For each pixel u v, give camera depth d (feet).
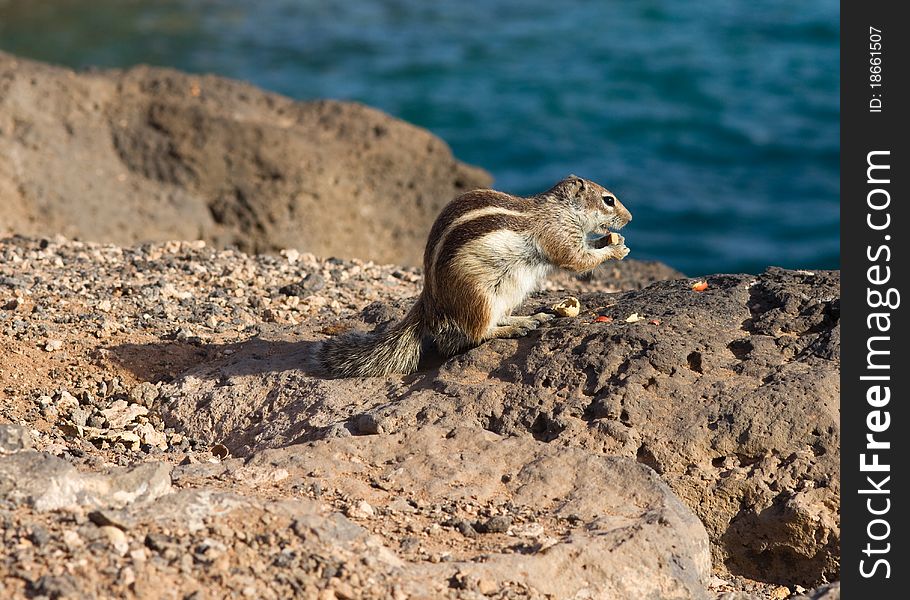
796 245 182.39
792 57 280.10
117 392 65.00
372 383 61.21
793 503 50.75
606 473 49.03
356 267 92.89
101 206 119.65
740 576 52.19
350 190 128.77
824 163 216.33
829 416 52.75
